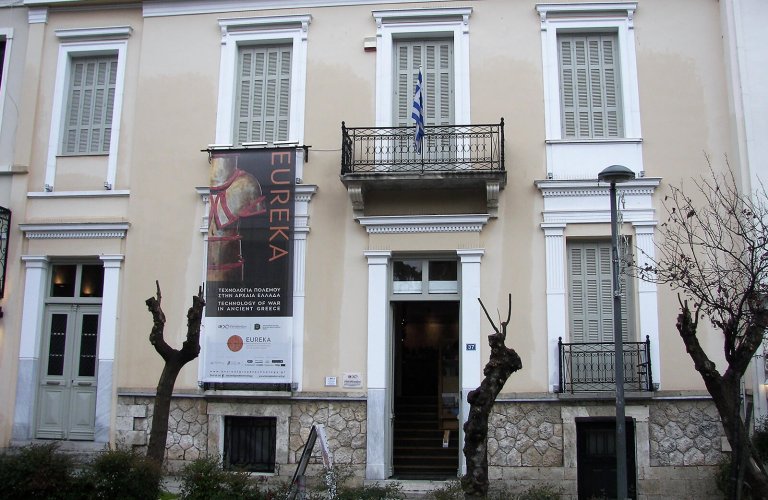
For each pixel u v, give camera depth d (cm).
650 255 1234
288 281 1291
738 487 788
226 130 1373
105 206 1388
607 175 962
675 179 1259
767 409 1159
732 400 859
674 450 1177
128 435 1299
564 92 1333
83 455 1272
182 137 1381
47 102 1445
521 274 1252
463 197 1293
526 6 1339
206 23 1416
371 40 1362
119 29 1437
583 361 1223
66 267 1416
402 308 1638
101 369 1327
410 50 1377
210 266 1314
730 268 1167
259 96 1400
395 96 1362
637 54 1308
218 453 1256
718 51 1293
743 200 1148
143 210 1368
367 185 1268
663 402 1191
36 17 1470
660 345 1207
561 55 1345
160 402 935
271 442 1281
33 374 1356
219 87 1389
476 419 829
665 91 1290
